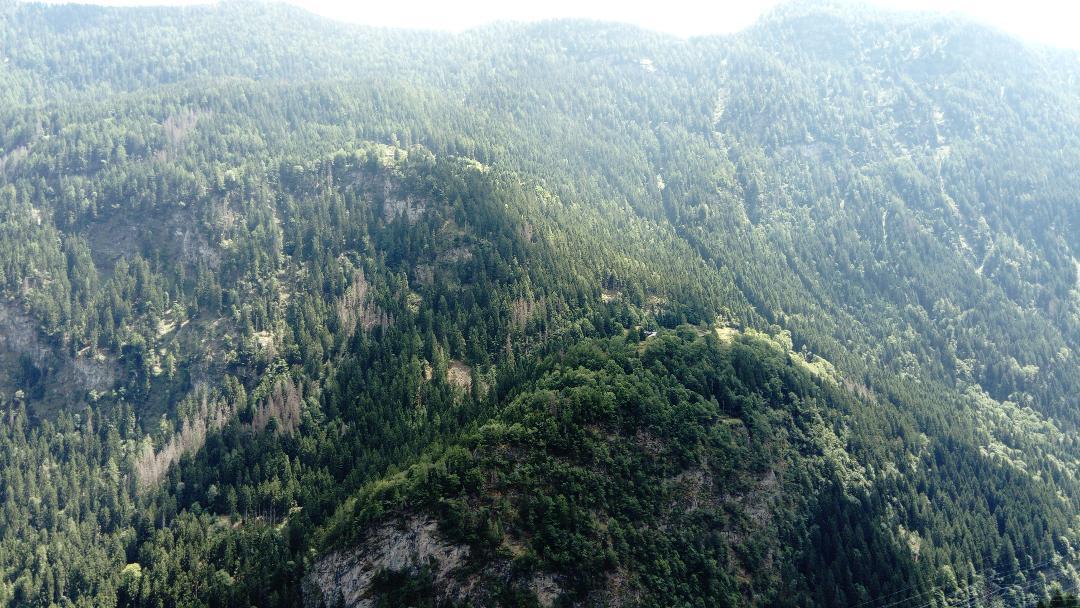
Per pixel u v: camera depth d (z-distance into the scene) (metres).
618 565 185.38
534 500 187.50
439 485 185.62
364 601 177.12
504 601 174.12
